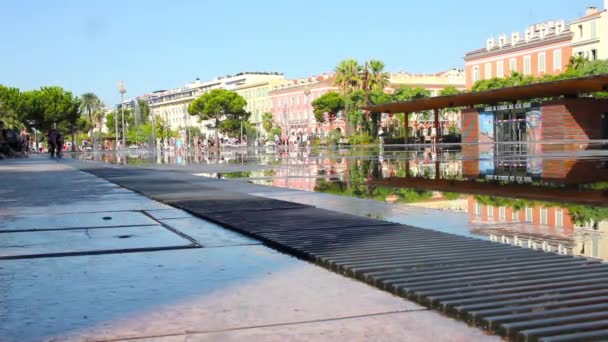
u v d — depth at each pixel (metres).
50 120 93.50
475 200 9.72
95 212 8.20
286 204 8.80
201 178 15.58
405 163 23.27
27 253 5.12
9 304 3.52
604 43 69.31
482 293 3.52
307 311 3.28
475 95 39.69
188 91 174.88
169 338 2.87
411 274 4.05
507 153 28.50
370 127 81.31
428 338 2.80
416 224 6.98
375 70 81.69
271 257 4.93
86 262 4.74
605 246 5.47
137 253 5.13
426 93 86.44
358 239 5.55
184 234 6.18
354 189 12.19
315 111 103.25
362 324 3.03
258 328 2.99
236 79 163.38
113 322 3.14
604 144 34.47
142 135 121.50
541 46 76.75
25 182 14.64
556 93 39.50
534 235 6.11
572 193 10.52
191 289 3.82
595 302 3.30
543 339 2.68
